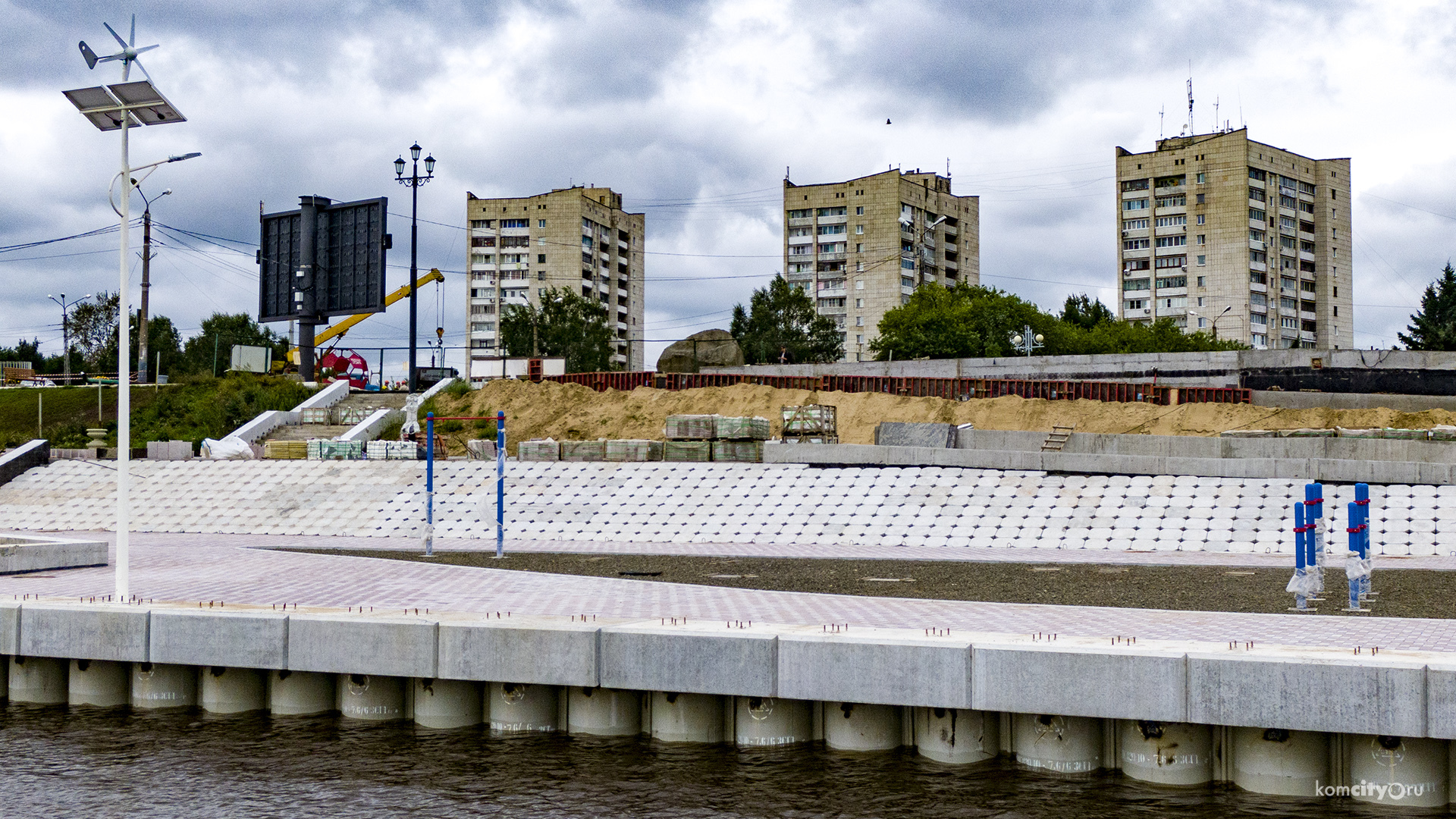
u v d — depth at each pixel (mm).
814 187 116688
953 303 83438
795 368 52094
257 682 15359
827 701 12883
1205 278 107312
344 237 53250
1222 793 11648
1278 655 10859
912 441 35156
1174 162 109125
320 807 11773
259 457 41844
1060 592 17484
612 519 30891
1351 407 39844
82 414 57062
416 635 13594
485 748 13492
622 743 13570
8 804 11969
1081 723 12227
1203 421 38500
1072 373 47875
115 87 17969
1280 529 25750
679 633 12664
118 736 14352
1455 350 79562
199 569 21062
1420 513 25391
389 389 61781
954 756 12562
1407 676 10367
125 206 18156
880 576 19984
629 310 136375
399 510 33094
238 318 119250
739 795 11875
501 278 124312
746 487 31656
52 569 21328
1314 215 113250
